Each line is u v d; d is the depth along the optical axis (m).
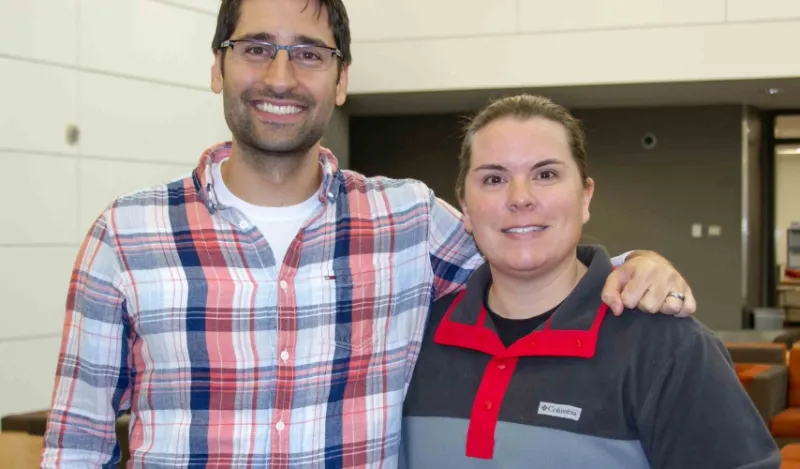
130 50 5.16
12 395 4.64
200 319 1.52
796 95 7.97
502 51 6.96
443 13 7.09
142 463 1.51
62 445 1.54
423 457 1.50
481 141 1.49
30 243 4.71
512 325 1.54
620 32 6.68
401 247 1.68
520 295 1.53
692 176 9.01
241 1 1.59
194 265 1.55
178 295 1.53
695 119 8.95
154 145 5.32
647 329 1.40
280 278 1.56
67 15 4.84
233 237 1.57
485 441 1.42
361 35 7.29
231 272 1.55
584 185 1.53
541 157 1.44
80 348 1.56
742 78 6.47
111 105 5.08
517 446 1.39
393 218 1.70
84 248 1.59
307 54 1.58
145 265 1.55
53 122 4.80
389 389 1.59
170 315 1.53
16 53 4.62
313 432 1.52
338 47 1.63
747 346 4.62
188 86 5.48
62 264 4.87
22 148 4.67
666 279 1.40
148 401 1.53
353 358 1.57
